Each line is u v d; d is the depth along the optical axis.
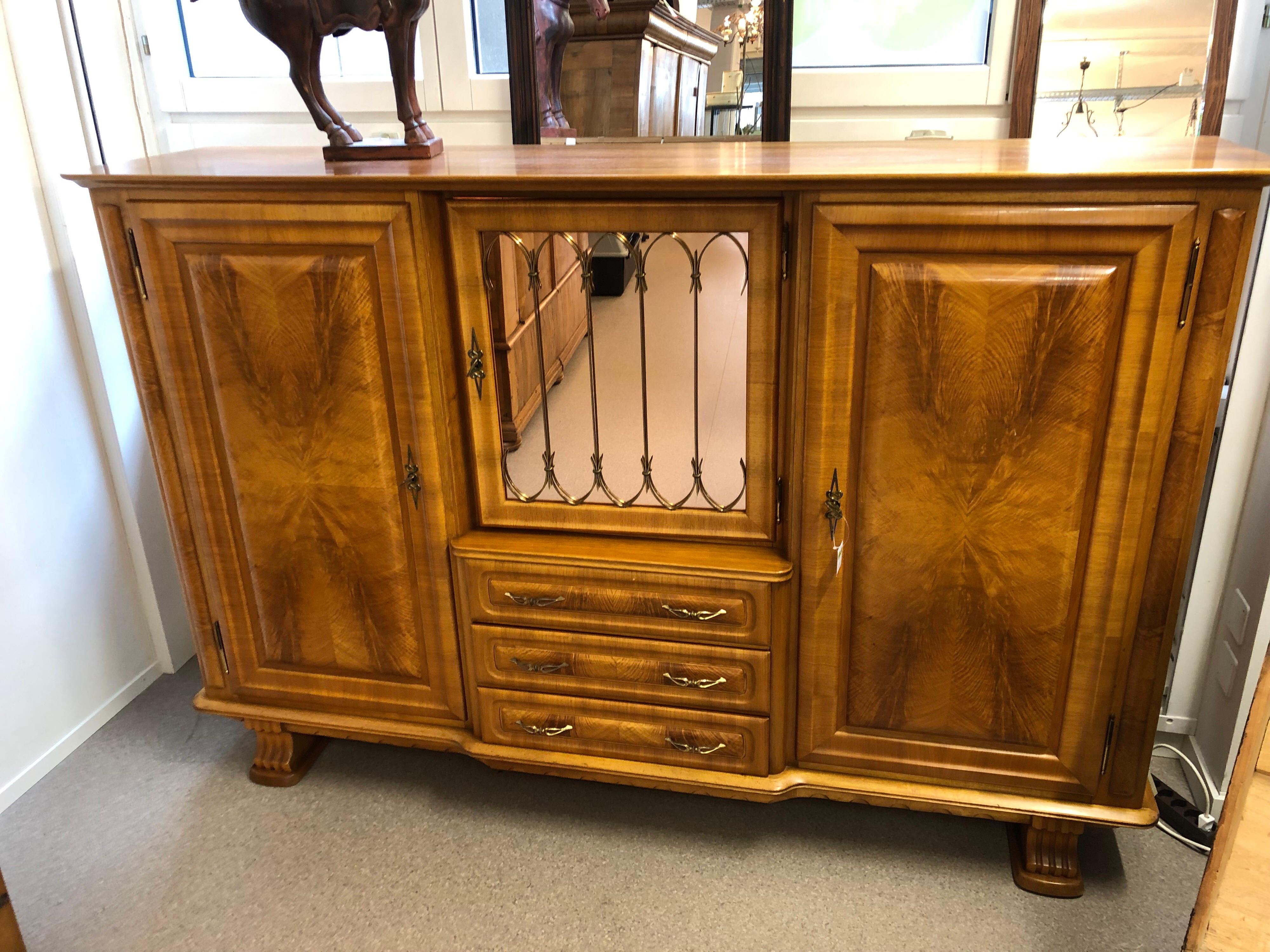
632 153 1.58
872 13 1.71
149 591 2.12
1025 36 1.62
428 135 1.60
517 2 1.77
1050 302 1.21
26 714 1.84
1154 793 1.55
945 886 1.57
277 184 1.35
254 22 1.49
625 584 1.48
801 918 1.51
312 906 1.56
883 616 1.43
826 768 1.57
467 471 1.56
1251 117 1.64
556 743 1.63
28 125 1.75
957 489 1.33
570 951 1.46
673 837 1.69
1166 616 1.33
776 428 1.40
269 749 1.82
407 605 1.62
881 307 1.26
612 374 1.43
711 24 1.71
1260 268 1.51
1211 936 1.15
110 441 1.98
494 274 1.42
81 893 1.59
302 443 1.54
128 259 1.49
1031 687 1.42
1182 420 1.24
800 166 1.30
